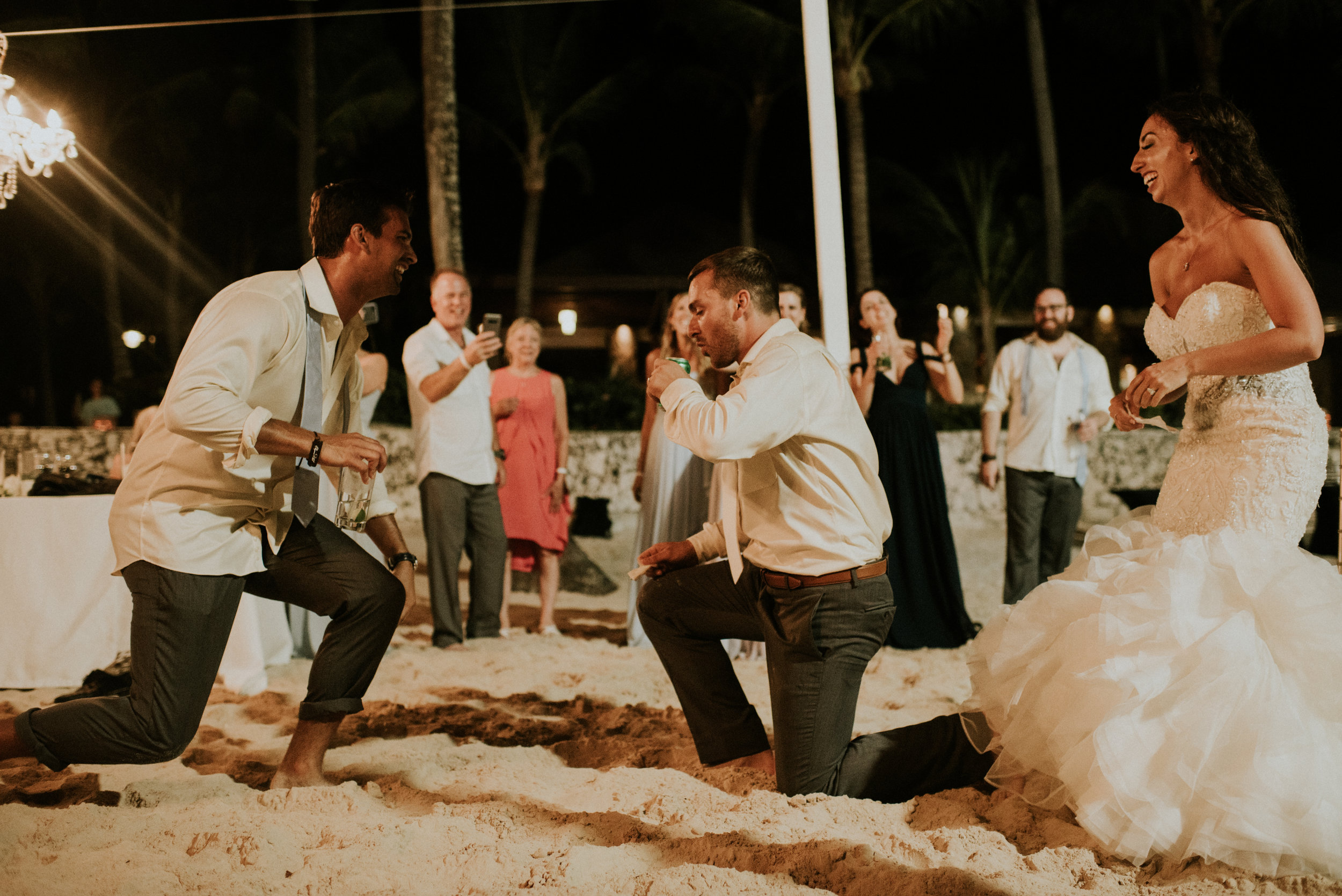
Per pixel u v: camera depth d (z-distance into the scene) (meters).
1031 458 5.07
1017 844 2.28
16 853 2.19
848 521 2.54
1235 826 2.08
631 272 22.23
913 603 4.82
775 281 2.65
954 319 21.94
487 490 5.12
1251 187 2.38
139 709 2.31
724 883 2.03
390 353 20.00
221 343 2.28
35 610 3.97
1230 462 2.41
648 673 4.30
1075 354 5.11
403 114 19.83
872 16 17.59
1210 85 16.17
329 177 22.11
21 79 8.35
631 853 2.21
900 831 2.34
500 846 2.22
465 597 6.79
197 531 2.36
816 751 2.53
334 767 2.91
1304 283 2.26
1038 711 2.39
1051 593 2.51
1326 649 2.21
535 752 3.10
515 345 5.44
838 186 3.90
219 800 2.53
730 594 2.78
